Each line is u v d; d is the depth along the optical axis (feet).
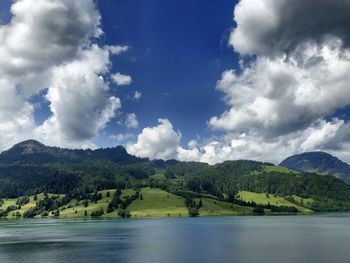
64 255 411.54
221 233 651.25
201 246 470.39
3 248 473.67
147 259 377.91
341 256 379.35
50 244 513.04
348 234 610.65
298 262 349.82
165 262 359.87
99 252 430.61
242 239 547.08
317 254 393.29
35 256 407.03
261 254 397.80
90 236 622.54
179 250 437.17
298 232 653.71
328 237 563.07
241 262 353.31
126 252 427.74
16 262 372.99
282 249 433.48
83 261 373.61
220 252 416.26
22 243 526.98
